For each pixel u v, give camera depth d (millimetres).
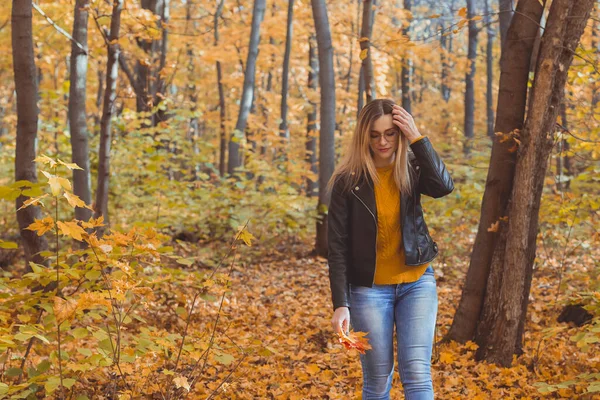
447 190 2750
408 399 2664
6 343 2586
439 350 4668
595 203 5934
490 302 4621
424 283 2791
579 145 5824
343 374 4359
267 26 16969
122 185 9719
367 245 2732
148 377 3518
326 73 9602
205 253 9109
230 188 10914
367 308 2744
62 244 7367
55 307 2391
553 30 4211
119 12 6012
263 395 3826
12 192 3029
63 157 9156
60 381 2525
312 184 15195
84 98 6637
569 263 8070
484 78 26047
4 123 17094
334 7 17969
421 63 21094
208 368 4160
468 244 9227
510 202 4590
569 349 4855
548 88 4254
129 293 3111
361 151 2746
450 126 23281
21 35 4645
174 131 10211
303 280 8305
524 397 3779
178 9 20781
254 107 20906
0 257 7953
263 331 5512
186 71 19547
